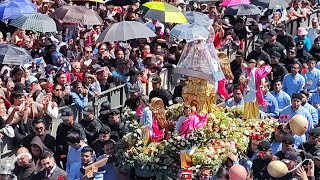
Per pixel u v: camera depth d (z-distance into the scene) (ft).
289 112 60.49
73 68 66.90
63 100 59.57
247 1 88.12
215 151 49.42
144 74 69.36
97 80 65.36
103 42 71.41
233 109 57.16
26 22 70.08
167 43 80.18
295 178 45.73
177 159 49.65
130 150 50.11
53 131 56.49
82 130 54.24
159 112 52.01
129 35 70.54
